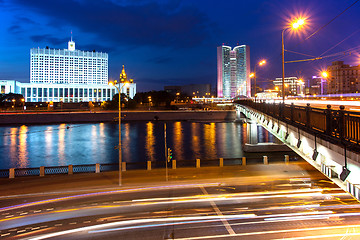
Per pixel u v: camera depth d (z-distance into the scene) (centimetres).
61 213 2108
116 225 1839
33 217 2033
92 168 4522
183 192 2639
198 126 13050
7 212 2158
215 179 3123
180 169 3688
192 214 2027
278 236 1619
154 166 4575
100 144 7738
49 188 2825
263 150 6072
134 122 15388
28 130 11194
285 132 2138
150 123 14700
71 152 6569
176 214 2036
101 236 1670
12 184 2997
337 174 1251
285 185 2848
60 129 11625
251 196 2464
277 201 2309
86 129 11656
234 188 2762
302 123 1731
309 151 1585
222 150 6556
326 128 1304
